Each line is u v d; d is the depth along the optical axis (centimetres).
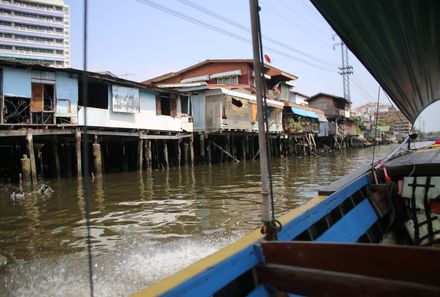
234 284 228
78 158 1505
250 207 968
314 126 3791
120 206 995
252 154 2727
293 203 1011
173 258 596
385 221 486
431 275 174
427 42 499
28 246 660
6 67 1365
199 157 2303
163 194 1185
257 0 247
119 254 616
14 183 1397
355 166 2258
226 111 2273
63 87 1513
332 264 203
